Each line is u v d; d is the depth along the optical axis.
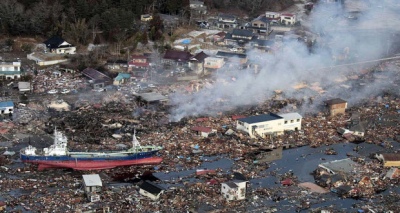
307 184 122.38
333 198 116.38
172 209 108.75
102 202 110.38
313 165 132.88
